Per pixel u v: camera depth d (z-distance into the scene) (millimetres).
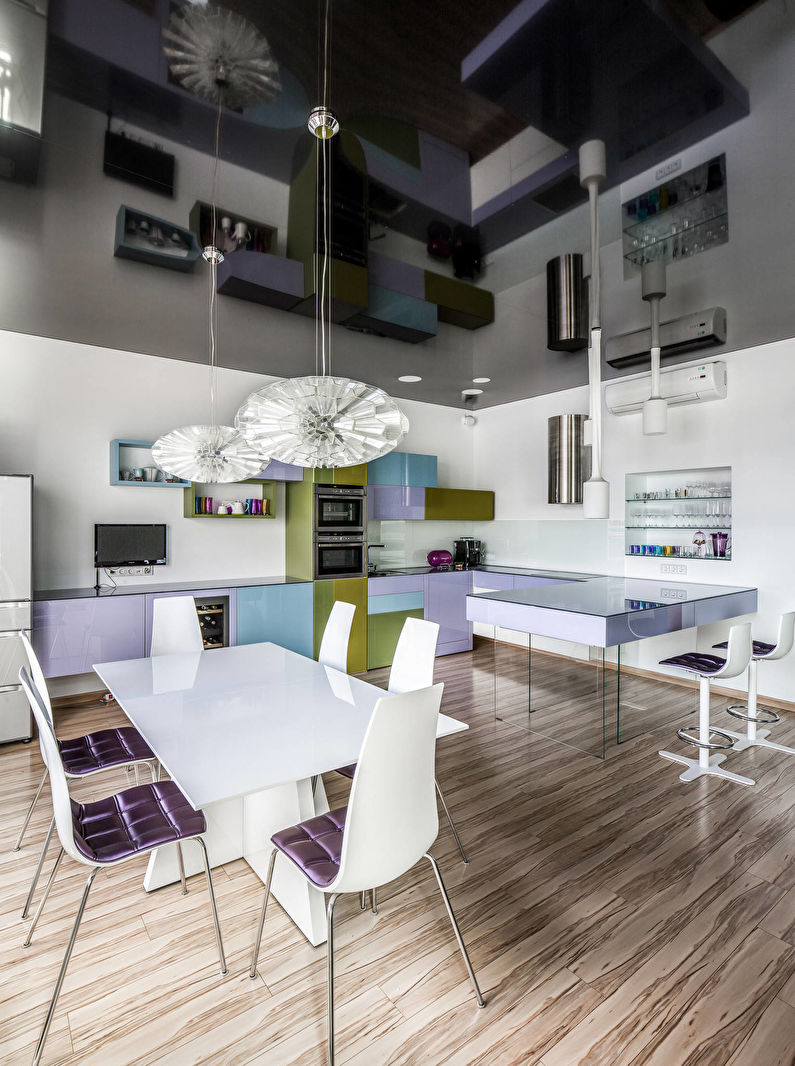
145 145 1941
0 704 3553
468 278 2959
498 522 6730
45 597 3941
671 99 1767
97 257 2783
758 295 3359
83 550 4445
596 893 2166
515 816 2744
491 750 3559
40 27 1478
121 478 4539
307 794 2371
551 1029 1578
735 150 2004
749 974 1768
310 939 1919
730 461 4609
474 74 1643
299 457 2193
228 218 2402
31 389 4219
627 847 2477
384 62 1599
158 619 3492
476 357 4402
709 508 4875
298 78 1651
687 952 1861
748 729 3725
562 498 5523
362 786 1424
